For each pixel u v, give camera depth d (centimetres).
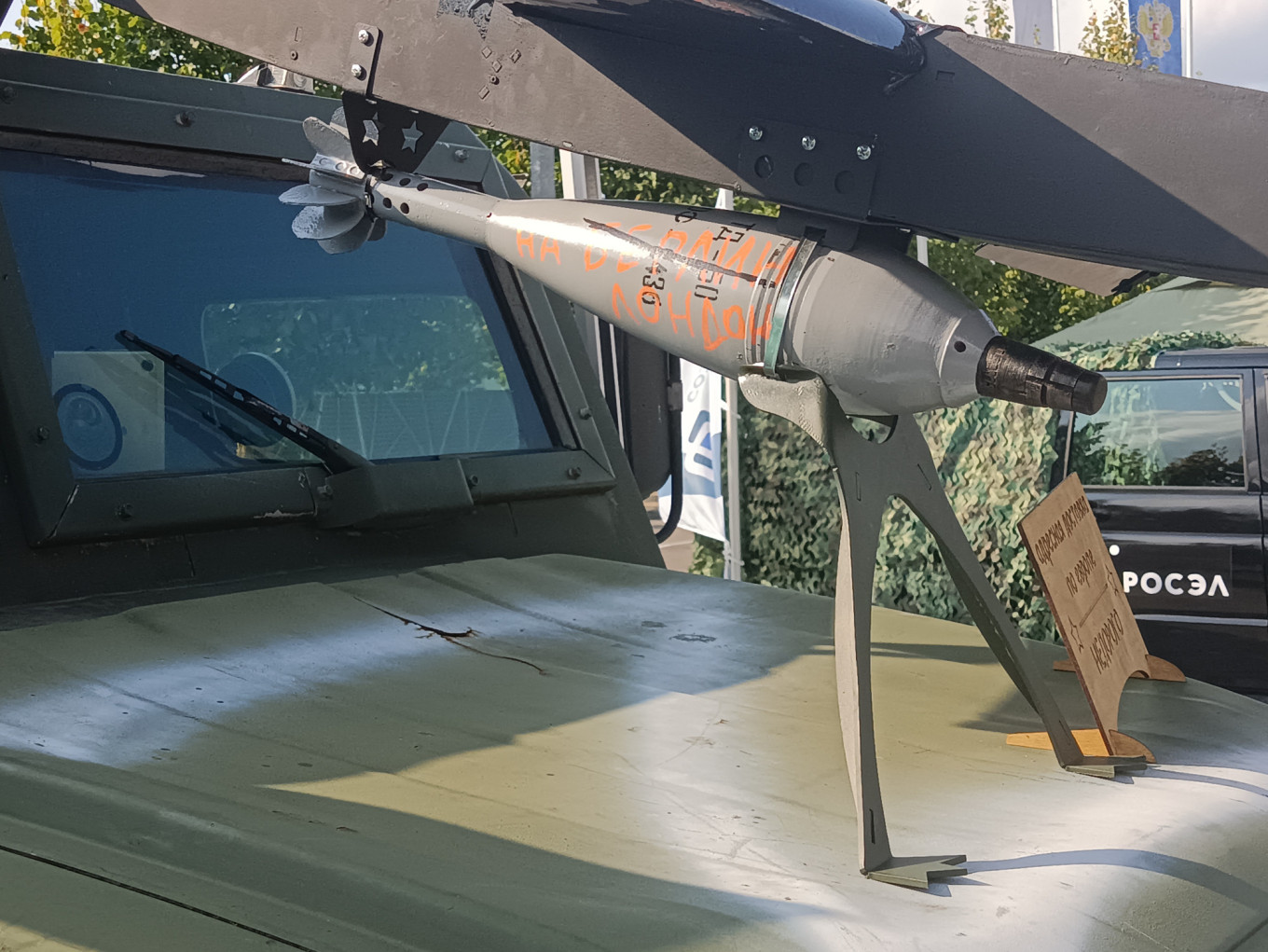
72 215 204
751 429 868
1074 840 120
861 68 117
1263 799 138
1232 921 112
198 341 213
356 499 212
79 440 192
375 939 94
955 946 98
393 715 149
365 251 240
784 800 130
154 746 135
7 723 136
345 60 150
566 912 99
